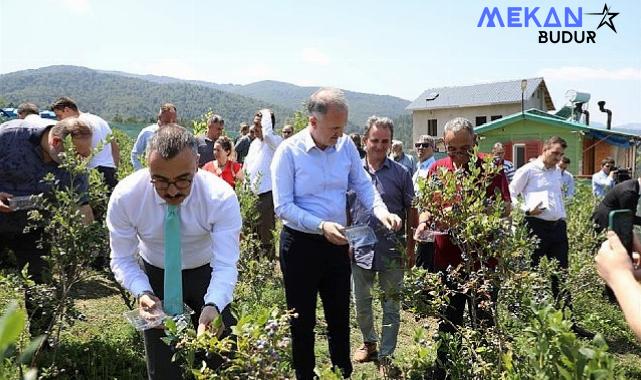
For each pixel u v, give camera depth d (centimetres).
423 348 336
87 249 393
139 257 311
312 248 371
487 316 382
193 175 260
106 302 604
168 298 277
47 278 393
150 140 259
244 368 217
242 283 585
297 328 374
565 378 172
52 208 393
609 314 616
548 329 202
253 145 858
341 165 386
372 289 443
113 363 437
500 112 4509
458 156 386
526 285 332
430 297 382
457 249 392
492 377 308
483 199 345
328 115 357
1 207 400
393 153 896
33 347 98
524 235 372
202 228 290
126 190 282
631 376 498
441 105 4766
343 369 388
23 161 414
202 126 920
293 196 381
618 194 580
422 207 360
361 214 475
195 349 224
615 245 177
